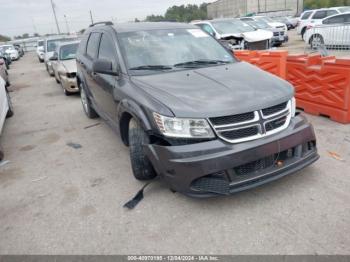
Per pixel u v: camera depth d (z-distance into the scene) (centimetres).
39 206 357
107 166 443
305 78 585
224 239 279
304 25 1989
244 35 1241
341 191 332
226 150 289
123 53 417
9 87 1294
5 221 334
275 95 320
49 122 706
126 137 412
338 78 513
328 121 545
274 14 4875
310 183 352
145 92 340
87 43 620
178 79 359
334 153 419
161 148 305
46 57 1502
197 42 457
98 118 698
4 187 411
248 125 298
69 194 377
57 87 1180
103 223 315
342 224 284
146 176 373
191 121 291
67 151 516
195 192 297
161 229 299
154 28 468
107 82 441
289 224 290
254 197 335
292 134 320
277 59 622
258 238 276
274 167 317
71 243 290
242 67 404
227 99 305
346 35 1300
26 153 526
